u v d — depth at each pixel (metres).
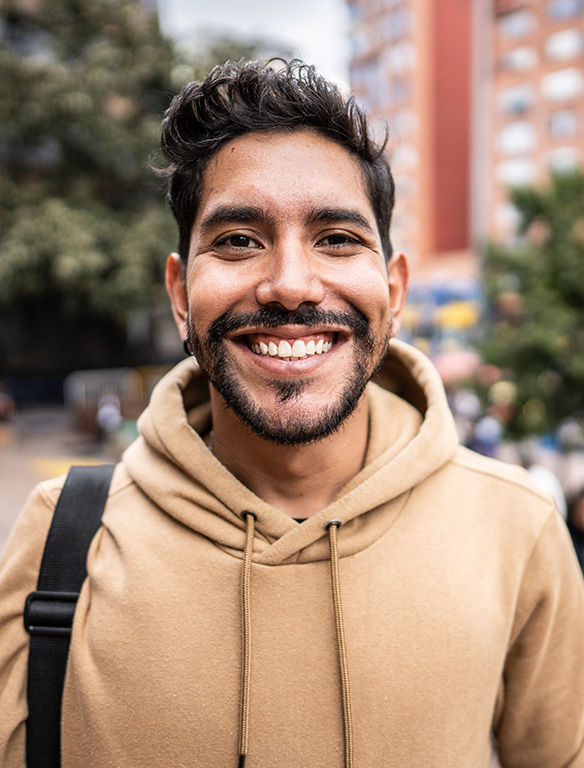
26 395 16.66
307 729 0.94
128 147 13.39
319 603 0.99
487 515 1.10
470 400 9.01
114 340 17.98
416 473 1.07
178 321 1.21
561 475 6.32
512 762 1.20
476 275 6.43
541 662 1.12
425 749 0.95
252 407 0.95
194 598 1.00
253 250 0.97
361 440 1.13
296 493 1.09
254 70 1.01
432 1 30.98
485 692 1.01
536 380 5.60
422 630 0.98
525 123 27.53
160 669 0.96
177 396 1.18
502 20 27.92
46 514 1.15
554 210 5.67
